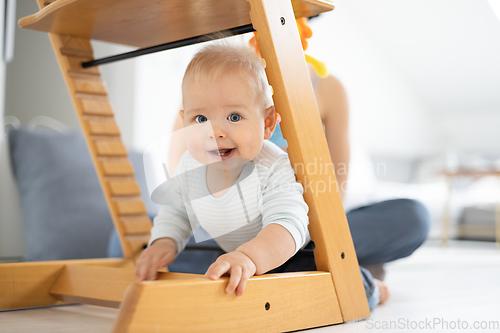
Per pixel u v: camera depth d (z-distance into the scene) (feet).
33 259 4.84
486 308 2.90
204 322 1.75
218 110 2.52
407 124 15.78
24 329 2.21
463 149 15.34
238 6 2.49
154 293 1.65
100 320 2.49
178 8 2.53
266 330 1.96
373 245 3.48
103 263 3.23
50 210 5.01
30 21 2.85
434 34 14.48
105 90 3.43
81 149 5.50
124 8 2.55
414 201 3.66
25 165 5.21
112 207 3.43
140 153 5.82
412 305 3.03
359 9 14.53
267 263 2.07
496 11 13.20
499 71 14.23
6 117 5.95
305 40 3.36
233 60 2.54
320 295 2.24
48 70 6.39
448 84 15.47
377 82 15.11
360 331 2.15
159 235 2.87
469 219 10.66
